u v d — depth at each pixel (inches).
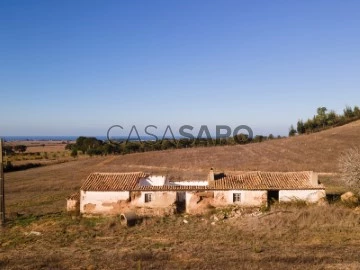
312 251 944.3
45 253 1014.4
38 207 1731.1
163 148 4333.2
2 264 924.6
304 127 4665.4
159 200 1498.5
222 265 855.7
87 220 1413.6
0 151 1413.6
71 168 3280.0
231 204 1489.9
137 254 954.1
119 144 4439.0
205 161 3075.8
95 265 888.9
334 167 2409.0
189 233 1179.3
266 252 948.0
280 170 2449.6
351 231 1120.8
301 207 1418.6
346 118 4537.4
